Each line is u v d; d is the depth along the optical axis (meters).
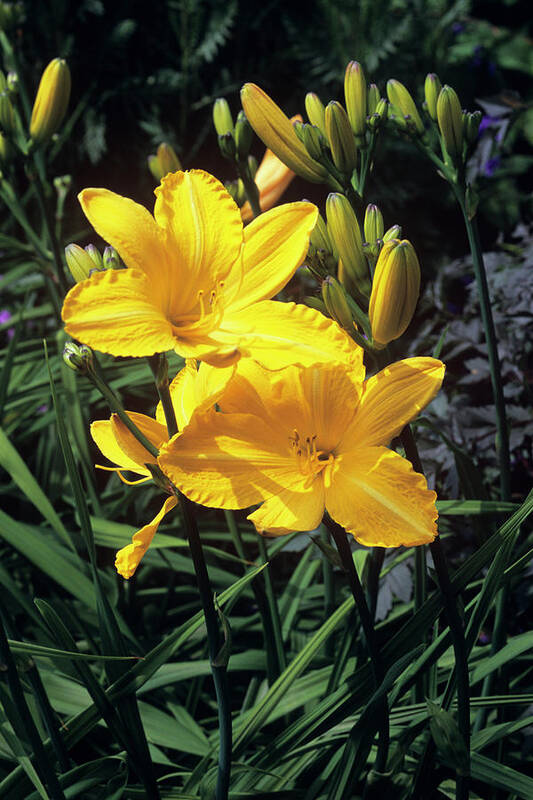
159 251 0.73
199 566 0.75
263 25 2.00
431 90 0.88
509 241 2.05
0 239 1.22
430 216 2.08
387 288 0.74
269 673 0.97
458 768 0.77
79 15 1.81
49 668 0.98
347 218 0.79
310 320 0.73
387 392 0.75
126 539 1.04
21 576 1.19
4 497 1.38
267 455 0.75
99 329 0.70
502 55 2.25
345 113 0.84
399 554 1.04
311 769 0.91
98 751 1.00
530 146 2.25
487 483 1.15
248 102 0.85
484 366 1.14
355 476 0.74
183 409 0.77
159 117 1.92
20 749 0.84
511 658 0.86
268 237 0.75
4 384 1.13
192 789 0.89
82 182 1.92
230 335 0.73
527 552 0.83
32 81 1.80
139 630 1.14
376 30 1.85
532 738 0.93
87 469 1.15
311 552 1.11
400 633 0.82
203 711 1.10
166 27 1.94
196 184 0.74
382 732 0.81
